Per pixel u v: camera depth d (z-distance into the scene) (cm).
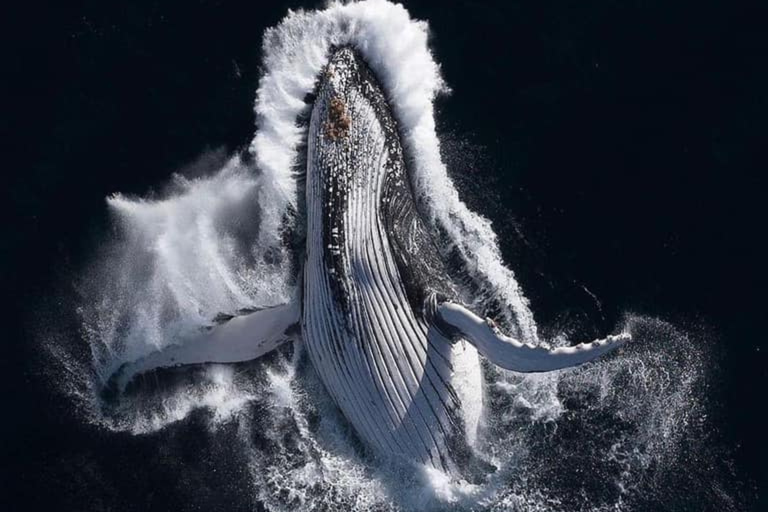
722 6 6259
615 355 5638
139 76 6231
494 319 5712
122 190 6031
